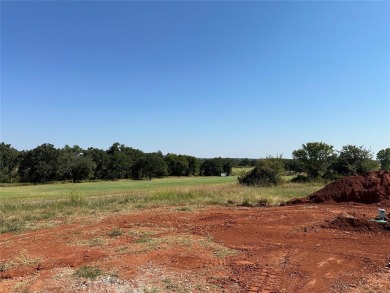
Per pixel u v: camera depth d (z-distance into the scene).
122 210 15.75
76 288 6.08
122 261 7.67
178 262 7.57
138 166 87.94
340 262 7.33
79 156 81.38
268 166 30.03
